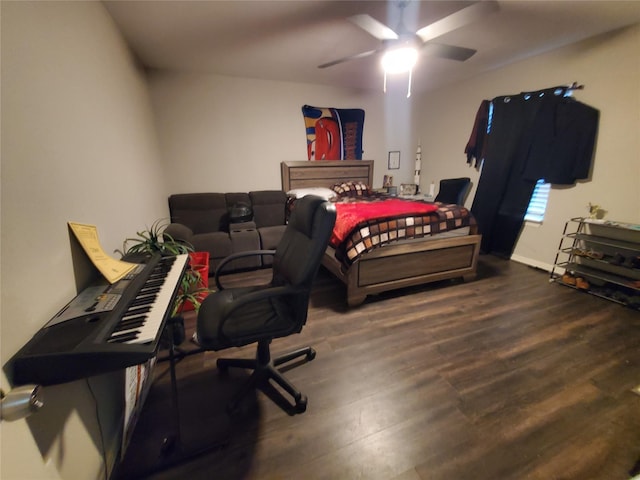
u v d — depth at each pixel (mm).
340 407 1383
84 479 894
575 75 2648
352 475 1080
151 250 1615
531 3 1938
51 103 999
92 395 997
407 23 2135
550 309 2260
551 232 3014
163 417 1345
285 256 1494
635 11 2062
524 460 1125
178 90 3240
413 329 2021
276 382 1459
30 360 649
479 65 3223
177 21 2029
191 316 2189
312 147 4016
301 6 1880
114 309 885
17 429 618
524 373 1586
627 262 2312
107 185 1485
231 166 3678
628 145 2379
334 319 2168
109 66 1736
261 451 1173
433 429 1265
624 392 1438
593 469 1086
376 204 2994
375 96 4281
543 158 2934
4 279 662
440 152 4324
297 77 3490
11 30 803
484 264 3281
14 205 731
